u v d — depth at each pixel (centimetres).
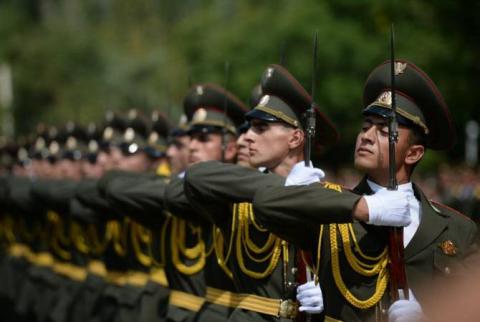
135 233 2495
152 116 2695
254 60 7706
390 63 1459
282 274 1644
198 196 1647
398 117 1433
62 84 13038
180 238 2081
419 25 5647
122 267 2638
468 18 5409
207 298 1966
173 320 2086
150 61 13775
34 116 12850
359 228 1415
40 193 3119
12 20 14250
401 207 1345
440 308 927
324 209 1359
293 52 7350
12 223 3756
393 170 1379
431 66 5475
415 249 1417
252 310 1673
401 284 1388
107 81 13238
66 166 3459
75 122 3506
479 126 7088
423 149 1460
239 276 1712
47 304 3325
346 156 8062
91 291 2844
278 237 1524
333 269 1428
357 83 7150
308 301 1527
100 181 2377
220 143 2112
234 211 1698
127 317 2509
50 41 13275
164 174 2434
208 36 8731
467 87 5512
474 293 884
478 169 5003
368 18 7119
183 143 2445
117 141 2811
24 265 3681
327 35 7125
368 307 1402
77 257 3075
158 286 2373
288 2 8069
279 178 1566
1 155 4547
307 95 1678
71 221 3062
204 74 8044
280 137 1675
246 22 8050
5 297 3872
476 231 1458
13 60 13075
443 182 4906
